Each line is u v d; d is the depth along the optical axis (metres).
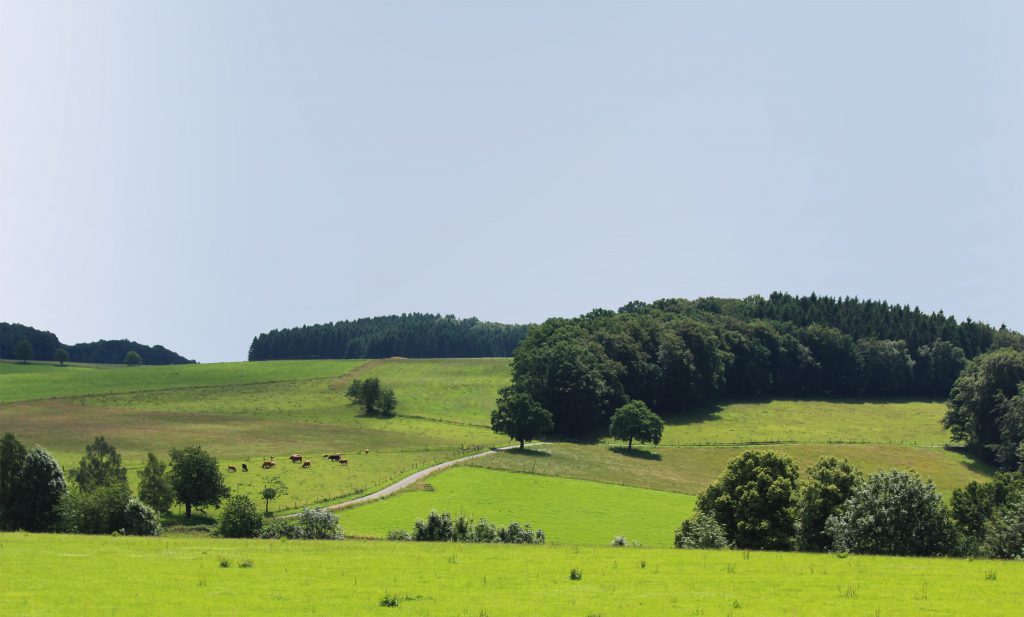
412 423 168.50
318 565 38.47
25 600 29.94
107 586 32.59
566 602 30.62
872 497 51.53
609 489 111.88
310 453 133.75
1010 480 70.50
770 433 163.12
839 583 34.69
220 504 96.00
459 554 43.50
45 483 74.19
